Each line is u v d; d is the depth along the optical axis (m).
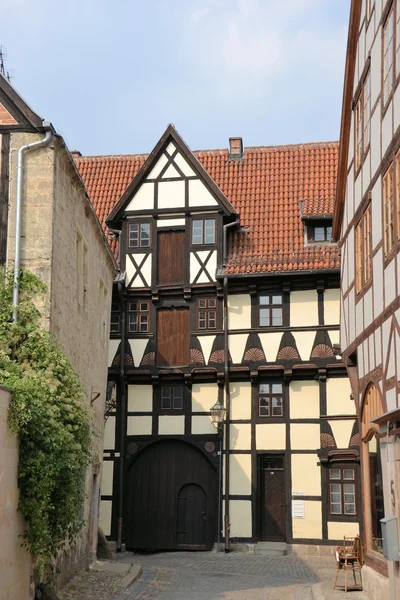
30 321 11.35
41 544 9.73
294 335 20.81
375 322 11.68
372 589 11.66
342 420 20.33
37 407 9.83
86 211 14.45
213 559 18.77
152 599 12.02
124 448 21.30
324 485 20.16
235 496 20.53
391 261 10.67
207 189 21.86
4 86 12.10
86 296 14.73
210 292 21.44
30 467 9.66
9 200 11.79
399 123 10.35
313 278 20.81
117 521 20.86
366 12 12.87
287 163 23.70
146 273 21.86
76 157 25.61
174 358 21.42
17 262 11.52
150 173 22.31
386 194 11.11
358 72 13.44
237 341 21.08
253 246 21.64
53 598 10.34
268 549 20.03
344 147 14.43
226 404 20.94
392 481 9.98
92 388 15.46
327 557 19.31
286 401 20.72
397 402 10.23
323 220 21.31
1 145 11.98
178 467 21.16
